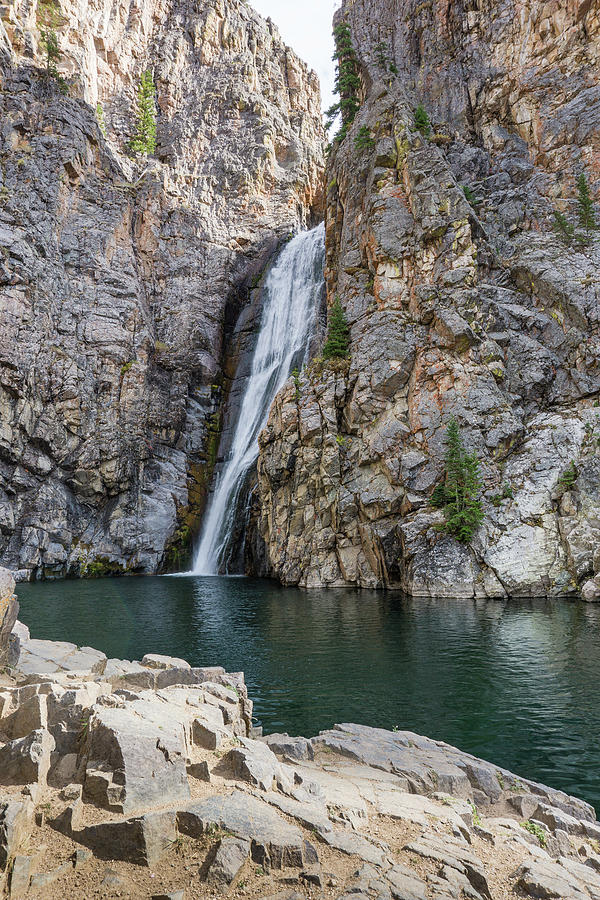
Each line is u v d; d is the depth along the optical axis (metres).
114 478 60.41
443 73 68.56
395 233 52.88
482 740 14.41
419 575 40.28
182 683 12.96
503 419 44.81
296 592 42.72
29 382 55.66
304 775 9.44
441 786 10.49
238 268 80.94
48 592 42.88
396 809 8.42
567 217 56.69
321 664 21.55
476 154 63.12
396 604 36.12
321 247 71.75
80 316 62.50
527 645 24.31
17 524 54.62
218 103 92.06
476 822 8.98
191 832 6.45
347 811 7.90
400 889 5.89
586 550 38.66
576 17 60.66
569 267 50.38
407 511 44.28
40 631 27.16
